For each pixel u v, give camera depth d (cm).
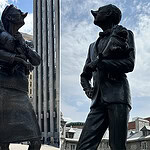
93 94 442
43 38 5297
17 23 512
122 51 408
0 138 473
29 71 523
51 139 4469
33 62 529
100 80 431
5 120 482
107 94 421
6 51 496
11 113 489
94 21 456
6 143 477
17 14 511
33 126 508
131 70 417
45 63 5128
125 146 415
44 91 4975
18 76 514
